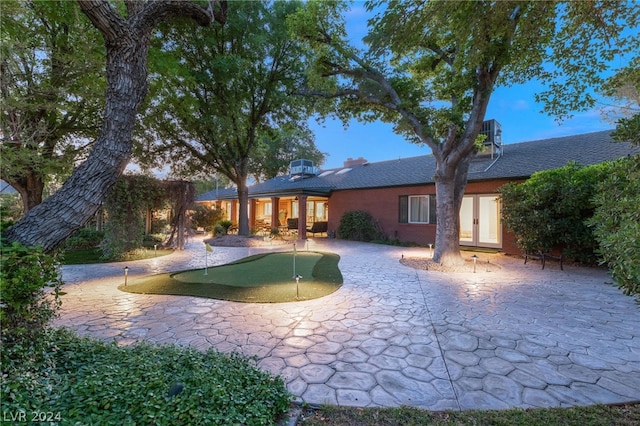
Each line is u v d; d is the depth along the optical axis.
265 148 19.97
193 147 12.77
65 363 2.14
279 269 7.27
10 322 1.88
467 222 11.59
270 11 10.91
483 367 2.73
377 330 3.57
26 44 5.22
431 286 5.70
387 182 13.75
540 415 2.04
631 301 4.75
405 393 2.33
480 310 4.31
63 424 1.49
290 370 2.65
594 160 8.91
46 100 6.06
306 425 1.95
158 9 2.87
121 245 8.90
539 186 7.80
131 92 2.71
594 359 2.88
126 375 1.98
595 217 2.46
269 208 22.77
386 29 4.22
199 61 11.14
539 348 3.11
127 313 4.14
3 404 1.54
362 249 11.29
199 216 18.52
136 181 9.27
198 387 1.90
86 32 6.68
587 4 3.63
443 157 7.81
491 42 5.55
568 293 5.22
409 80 8.12
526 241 8.20
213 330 3.56
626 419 2.01
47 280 2.06
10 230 2.24
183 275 6.56
